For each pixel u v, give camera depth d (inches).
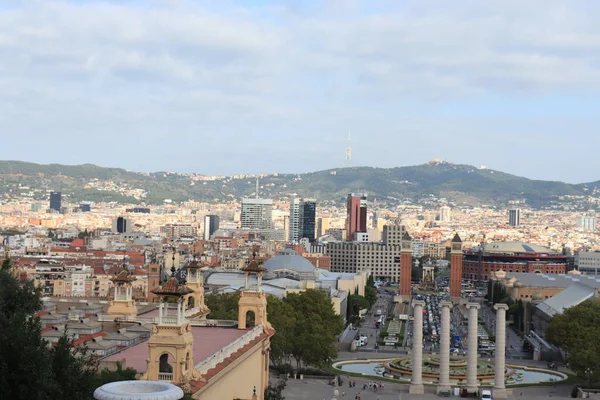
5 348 4830.2
